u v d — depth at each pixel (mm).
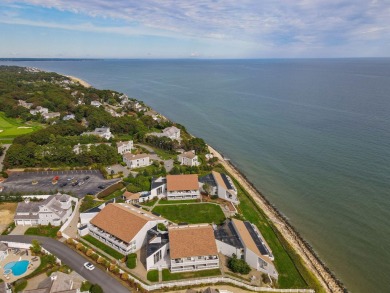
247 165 141375
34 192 105062
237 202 104125
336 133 174750
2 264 71375
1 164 131375
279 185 121000
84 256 74875
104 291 63656
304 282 70625
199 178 115062
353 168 129500
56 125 172125
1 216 92500
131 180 115000
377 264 79062
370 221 95562
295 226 94938
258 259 72312
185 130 193000
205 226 77562
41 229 85438
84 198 103000
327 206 104625
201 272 71000
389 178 119062
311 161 140125
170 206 101000
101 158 132625
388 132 170000
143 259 74500
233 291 65750
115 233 77812
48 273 68500
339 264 79188
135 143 167625
